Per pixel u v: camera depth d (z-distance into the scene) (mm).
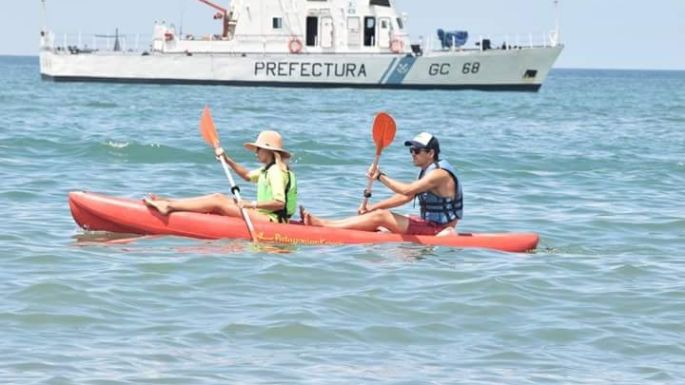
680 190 81438
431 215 53719
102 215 53938
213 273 46219
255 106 173875
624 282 47125
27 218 59250
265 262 48438
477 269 48156
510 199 74500
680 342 38500
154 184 77875
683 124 163750
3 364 33812
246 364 34844
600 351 37469
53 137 109562
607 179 87750
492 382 33969
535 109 189500
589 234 60594
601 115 182125
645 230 62031
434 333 39094
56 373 33250
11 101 176125
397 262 49094
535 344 38094
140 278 44969
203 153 98000
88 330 37781
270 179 53375
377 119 53188
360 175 86250
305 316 40062
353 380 33750
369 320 40250
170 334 37656
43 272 45562
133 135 115875
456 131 137125
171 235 53594
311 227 52875
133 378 33156
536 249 54375
